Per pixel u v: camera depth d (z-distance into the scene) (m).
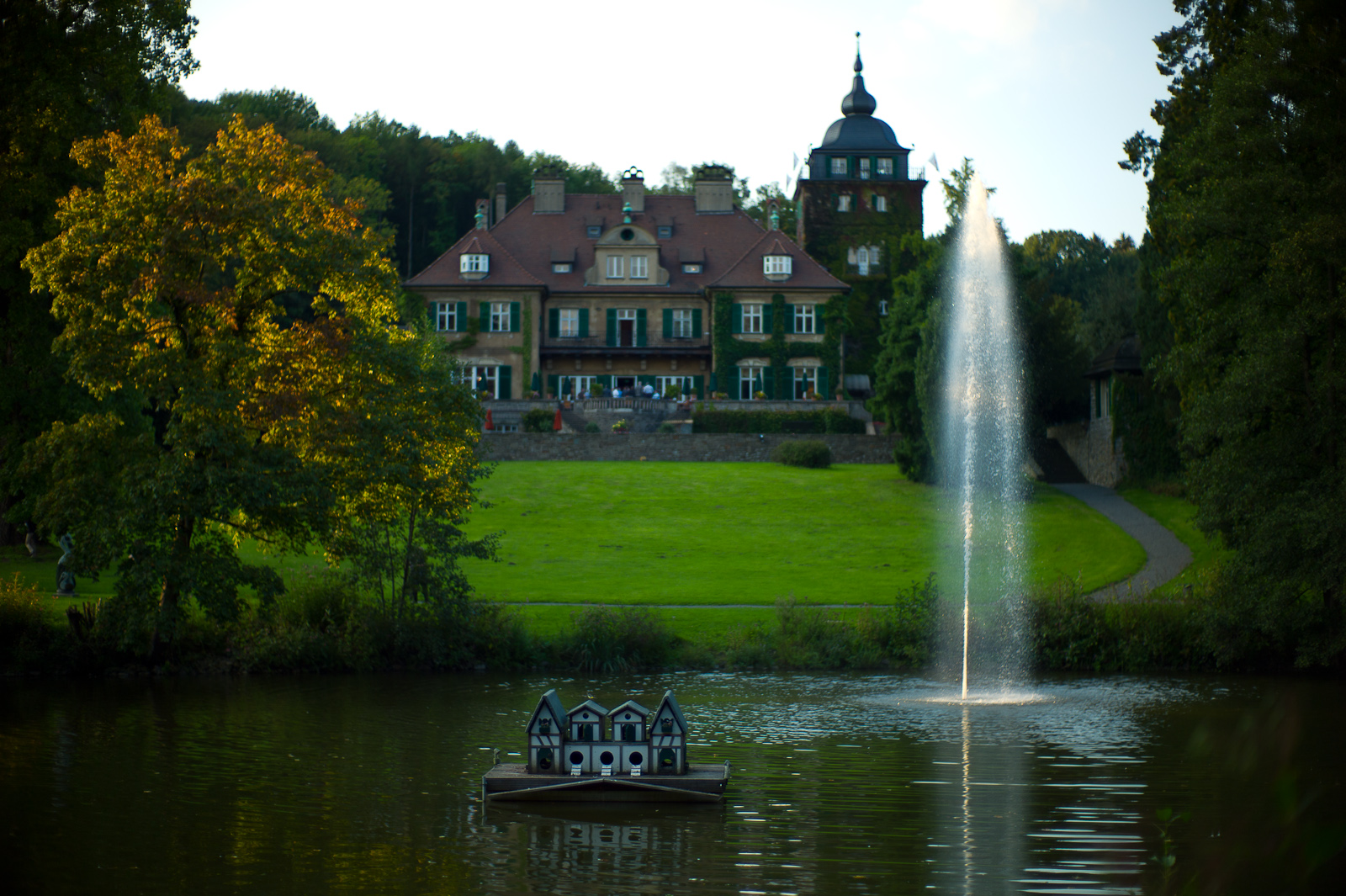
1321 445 31.67
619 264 80.44
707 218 85.25
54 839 14.55
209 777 18.03
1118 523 50.81
